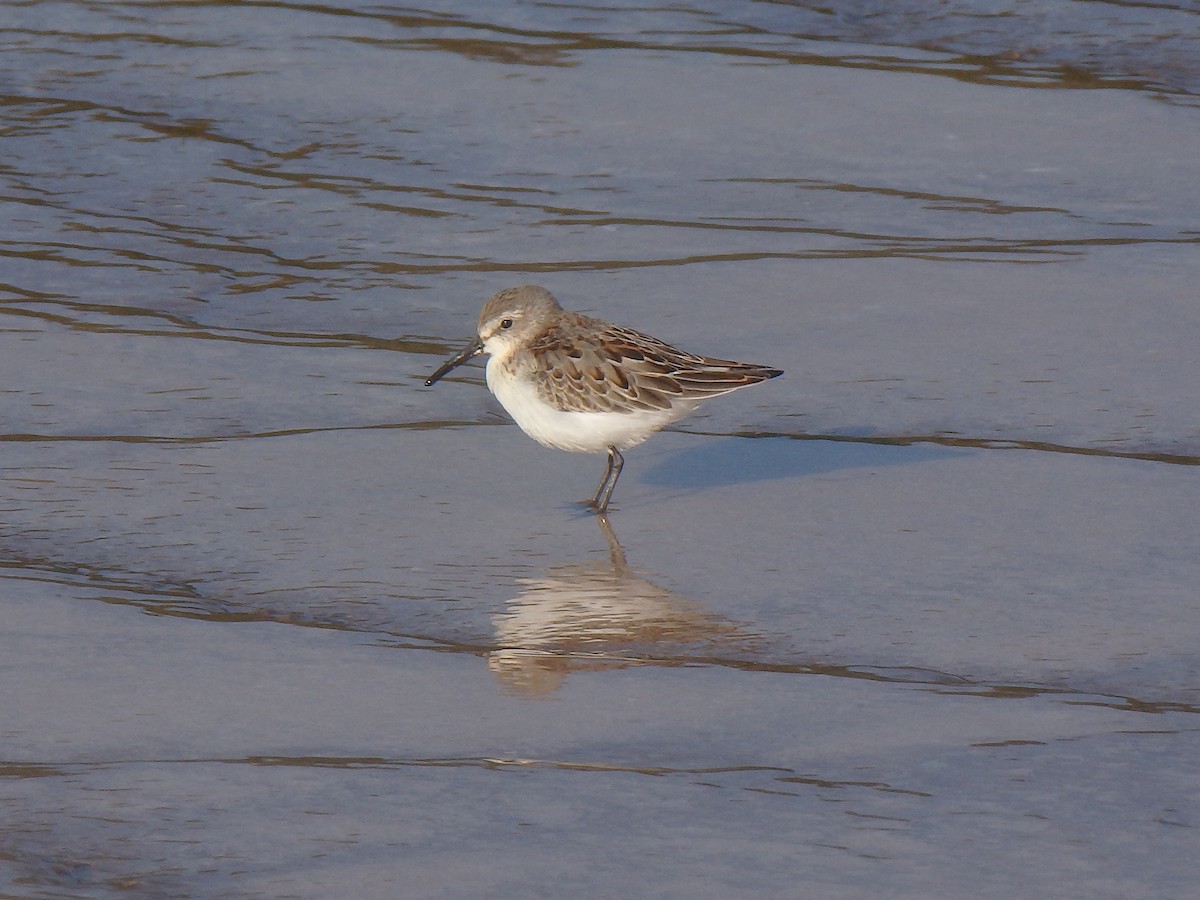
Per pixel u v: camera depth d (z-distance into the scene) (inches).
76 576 416.8
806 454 501.4
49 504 457.1
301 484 476.4
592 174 726.5
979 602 404.8
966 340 572.4
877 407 528.1
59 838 301.0
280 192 706.8
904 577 419.8
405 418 526.6
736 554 436.1
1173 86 814.5
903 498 468.4
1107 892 286.5
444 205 696.4
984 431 510.3
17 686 360.5
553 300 485.7
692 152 746.8
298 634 389.4
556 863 295.1
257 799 315.6
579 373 465.1
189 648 380.8
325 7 906.1
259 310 605.9
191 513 454.9
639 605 406.3
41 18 881.5
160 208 690.8
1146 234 665.0
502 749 337.1
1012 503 462.6
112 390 536.1
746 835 303.9
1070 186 712.4
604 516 462.6
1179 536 439.5
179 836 302.4
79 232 666.8
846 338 576.4
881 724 346.6
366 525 452.1
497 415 534.0
